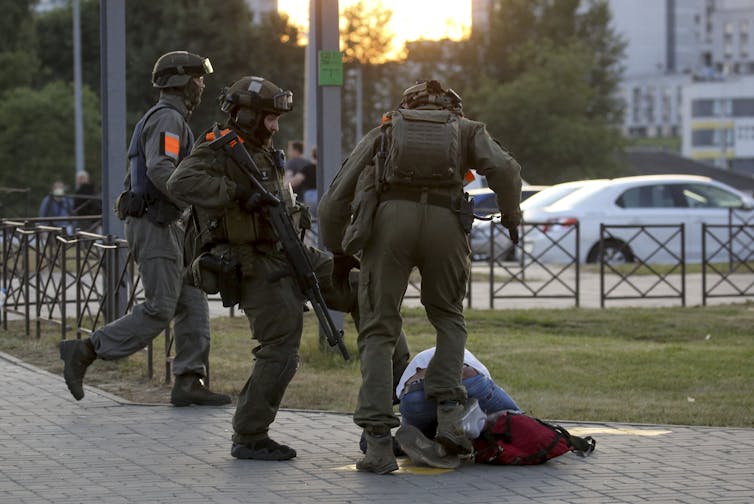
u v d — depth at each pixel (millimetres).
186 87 29359
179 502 20656
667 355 39406
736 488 21656
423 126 22672
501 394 24609
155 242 29219
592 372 36406
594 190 79062
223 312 51500
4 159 183000
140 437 26156
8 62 197875
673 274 70625
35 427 27125
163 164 28391
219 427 27297
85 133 187250
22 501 20688
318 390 32375
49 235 42812
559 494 21250
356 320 25344
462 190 23312
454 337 23406
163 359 37031
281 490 21547
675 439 25938
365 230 22797
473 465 23578
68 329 44031
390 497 21062
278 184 24250
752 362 38031
